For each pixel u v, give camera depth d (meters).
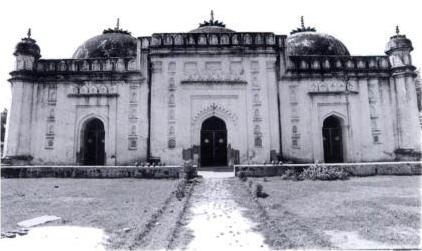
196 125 12.85
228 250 3.95
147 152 12.80
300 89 13.48
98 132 13.68
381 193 7.22
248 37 13.18
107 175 10.34
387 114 13.63
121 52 15.08
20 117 12.77
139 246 4.06
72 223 5.10
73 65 13.44
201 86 12.98
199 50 13.09
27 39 13.63
